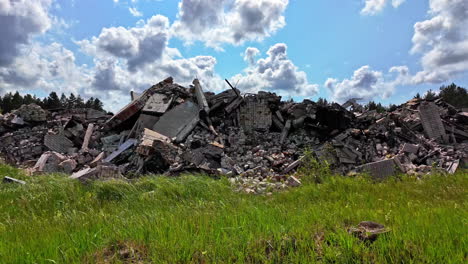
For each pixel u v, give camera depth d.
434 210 4.27
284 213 4.16
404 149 13.42
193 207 5.41
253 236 3.02
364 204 5.38
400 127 16.23
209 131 15.05
